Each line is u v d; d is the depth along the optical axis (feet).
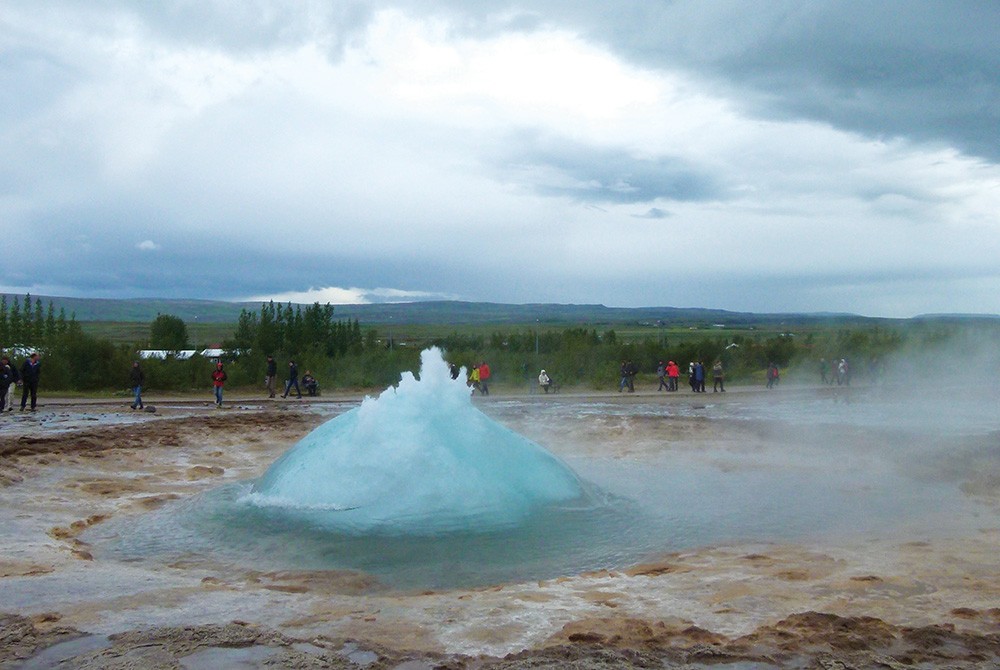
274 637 16.63
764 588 20.97
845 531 29.01
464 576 24.03
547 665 15.24
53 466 40.75
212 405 79.20
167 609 18.88
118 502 34.01
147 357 103.60
